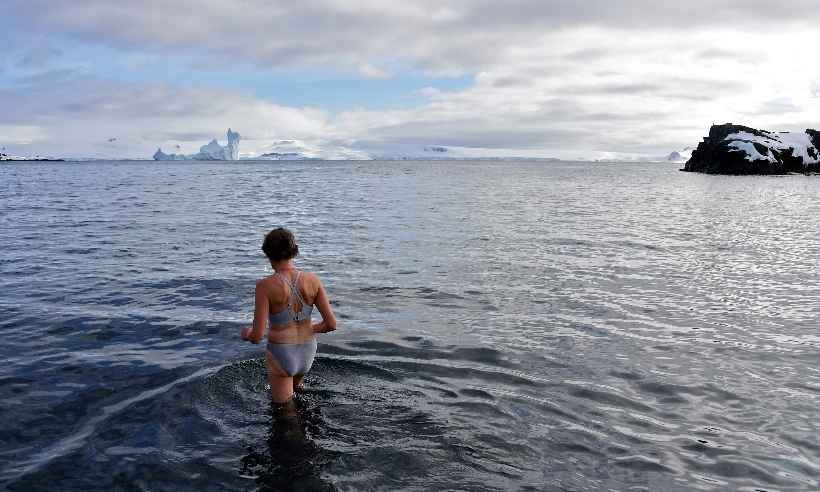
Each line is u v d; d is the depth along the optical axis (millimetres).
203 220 21125
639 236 17312
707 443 4473
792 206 31141
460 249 14453
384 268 11867
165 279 10539
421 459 4121
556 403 5188
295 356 5113
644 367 6195
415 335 7266
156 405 5035
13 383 5539
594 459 4176
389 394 5332
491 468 4016
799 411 5105
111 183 55688
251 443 4367
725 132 110125
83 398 5203
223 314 8203
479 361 6305
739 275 11344
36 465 4031
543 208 28078
